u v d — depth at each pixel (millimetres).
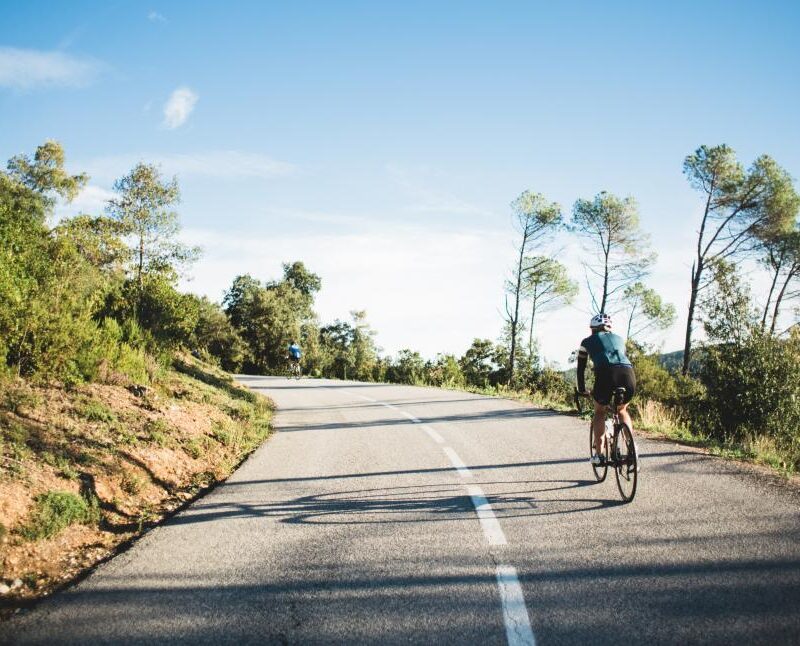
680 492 5480
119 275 29219
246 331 66312
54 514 4887
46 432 6391
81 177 46562
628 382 5523
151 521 5457
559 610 3227
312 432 10562
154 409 8898
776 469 6617
